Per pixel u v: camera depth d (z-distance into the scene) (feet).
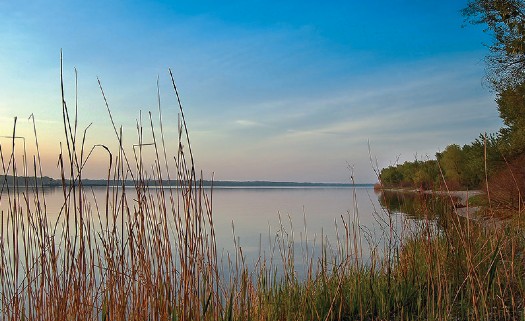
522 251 18.66
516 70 60.39
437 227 20.20
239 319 15.15
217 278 13.28
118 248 12.39
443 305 16.05
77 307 11.80
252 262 36.99
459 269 18.15
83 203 12.41
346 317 18.20
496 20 56.13
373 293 18.93
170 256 12.59
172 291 12.64
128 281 12.45
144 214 12.66
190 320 12.25
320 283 20.44
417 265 20.39
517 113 71.10
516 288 16.78
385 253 21.75
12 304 12.12
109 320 12.05
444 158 98.53
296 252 41.27
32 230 12.25
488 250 19.21
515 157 69.77
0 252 12.47
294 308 18.56
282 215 95.76
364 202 145.07
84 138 11.69
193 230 12.60
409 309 18.10
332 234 54.49
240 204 154.10
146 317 12.37
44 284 12.05
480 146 77.46
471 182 82.84
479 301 16.19
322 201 169.17
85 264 12.05
